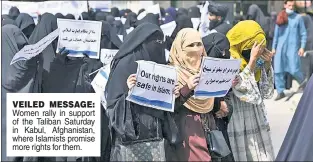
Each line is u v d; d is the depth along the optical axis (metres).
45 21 10.30
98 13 22.56
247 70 8.53
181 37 8.00
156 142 7.61
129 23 19.88
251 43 8.77
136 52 7.63
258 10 21.34
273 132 11.84
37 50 8.01
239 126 8.70
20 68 8.27
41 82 8.48
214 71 7.73
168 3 40.94
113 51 9.98
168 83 7.56
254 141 8.80
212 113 8.45
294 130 9.09
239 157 8.70
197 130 8.02
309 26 17.39
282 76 17.75
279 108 15.11
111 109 7.52
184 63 7.93
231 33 9.02
